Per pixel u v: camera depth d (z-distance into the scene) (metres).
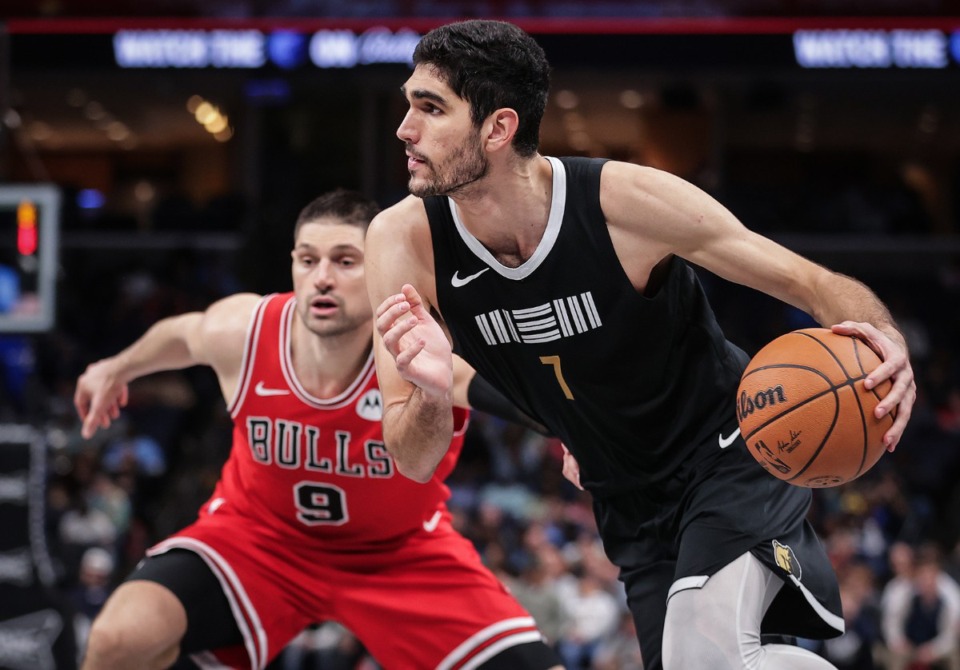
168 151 19.22
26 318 7.43
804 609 3.41
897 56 11.14
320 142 15.75
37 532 7.21
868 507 11.94
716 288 15.65
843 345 3.00
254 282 15.16
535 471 12.15
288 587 4.30
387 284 3.23
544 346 3.28
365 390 4.11
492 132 3.03
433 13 10.98
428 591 4.32
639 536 3.62
